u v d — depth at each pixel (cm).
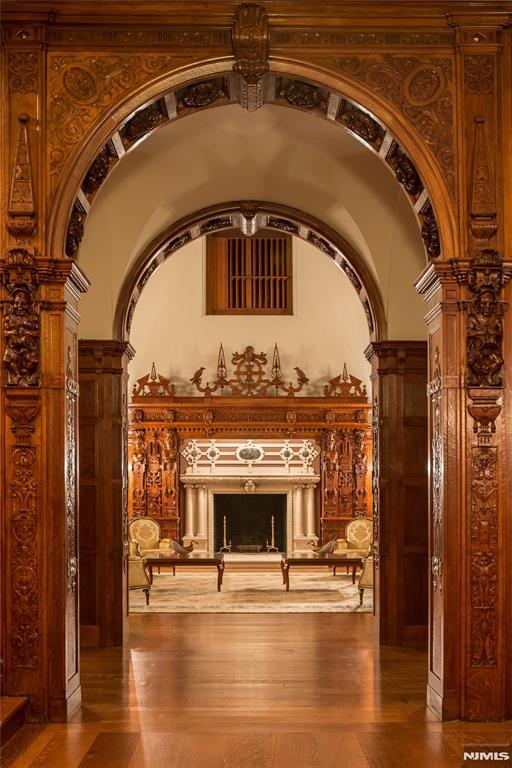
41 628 561
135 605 1114
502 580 569
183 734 545
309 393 1644
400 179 623
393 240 849
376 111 585
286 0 582
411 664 757
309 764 487
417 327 873
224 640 874
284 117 729
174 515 1591
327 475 1605
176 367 1645
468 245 579
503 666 566
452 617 568
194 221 902
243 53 579
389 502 857
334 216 877
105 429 865
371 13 584
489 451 573
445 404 574
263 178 848
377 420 892
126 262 877
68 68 580
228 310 1670
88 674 720
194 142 769
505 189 584
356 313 1647
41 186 574
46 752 506
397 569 849
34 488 565
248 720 578
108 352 870
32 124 577
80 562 853
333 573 1448
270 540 1644
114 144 610
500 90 587
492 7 581
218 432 1609
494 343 568
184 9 580
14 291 562
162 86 582
